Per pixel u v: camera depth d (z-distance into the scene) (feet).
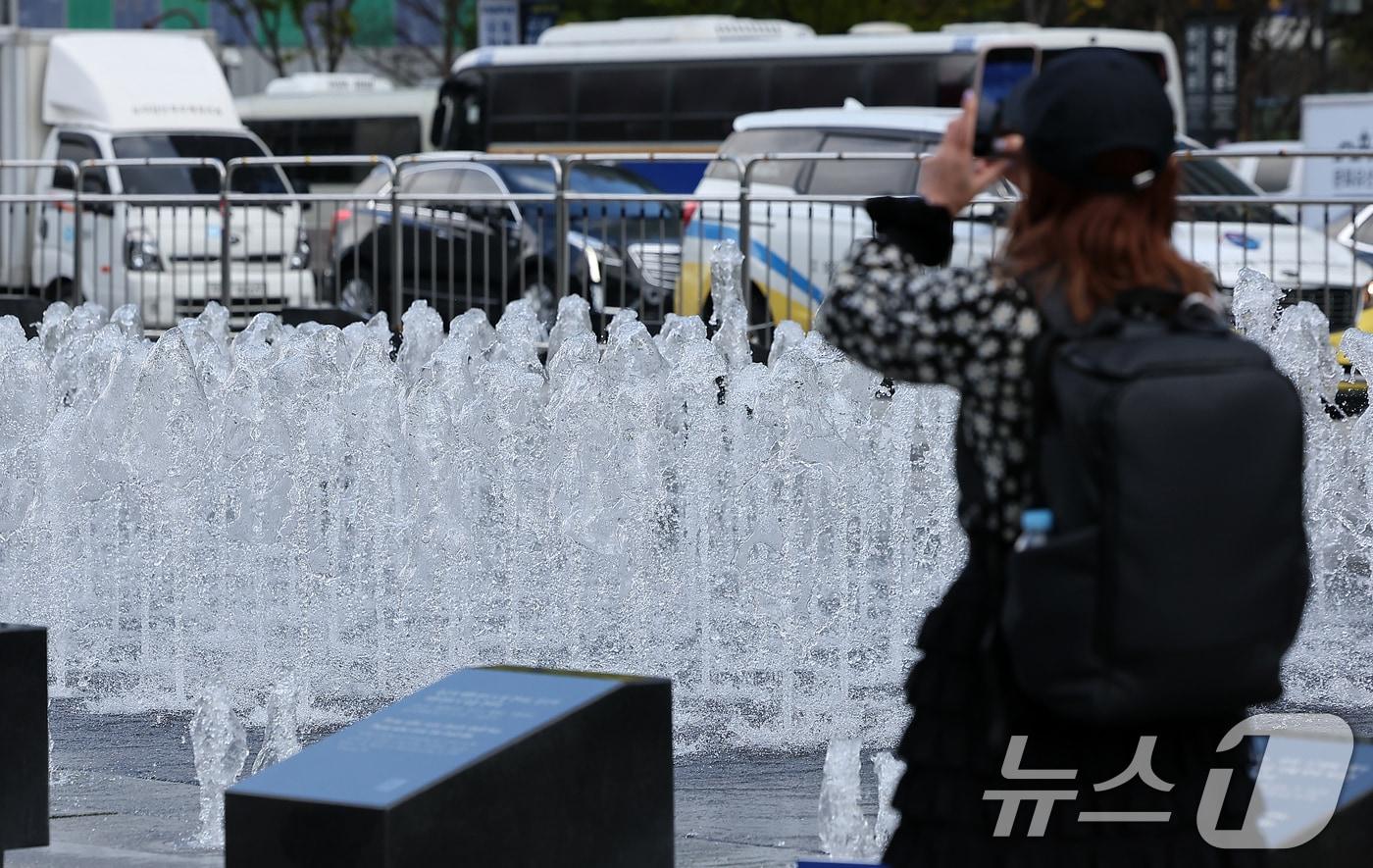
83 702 48.96
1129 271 18.99
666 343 69.26
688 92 172.45
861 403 62.44
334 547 64.18
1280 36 253.24
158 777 40.70
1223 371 18.24
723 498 62.90
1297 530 18.51
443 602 59.88
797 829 35.53
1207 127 226.58
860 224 98.17
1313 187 111.45
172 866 31.48
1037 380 18.65
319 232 105.91
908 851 19.81
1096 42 153.17
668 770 24.85
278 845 22.34
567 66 178.50
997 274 19.07
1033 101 19.27
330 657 53.52
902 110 117.70
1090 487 18.06
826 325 19.79
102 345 66.23
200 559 64.03
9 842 30.83
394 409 63.98
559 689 24.52
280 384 64.44
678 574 62.75
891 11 221.46
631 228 101.81
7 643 30.83
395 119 211.82
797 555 58.90
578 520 60.59
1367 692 47.70
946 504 62.34
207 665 52.90
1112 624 17.93
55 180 142.61
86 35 150.41
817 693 48.49
